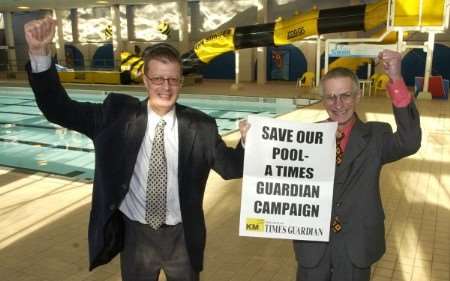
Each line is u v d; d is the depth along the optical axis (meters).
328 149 2.01
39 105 1.93
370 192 2.03
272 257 3.63
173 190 2.09
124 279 2.24
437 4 12.61
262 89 17.41
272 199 2.05
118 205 2.00
